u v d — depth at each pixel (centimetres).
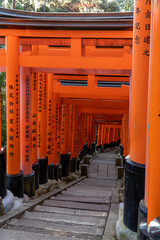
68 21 648
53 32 682
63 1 2642
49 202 800
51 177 1126
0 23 658
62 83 1241
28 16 834
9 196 654
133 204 446
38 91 977
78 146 2069
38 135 984
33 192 827
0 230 489
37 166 888
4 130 1323
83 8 2780
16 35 693
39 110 982
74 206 773
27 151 804
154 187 273
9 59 706
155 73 258
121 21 633
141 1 419
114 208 677
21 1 2577
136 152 442
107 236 488
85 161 2267
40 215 623
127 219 459
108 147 3906
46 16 845
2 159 616
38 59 706
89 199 885
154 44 258
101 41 698
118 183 1458
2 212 587
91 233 519
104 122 3009
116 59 680
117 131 4319
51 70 769
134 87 439
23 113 790
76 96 1212
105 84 1206
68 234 515
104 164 2355
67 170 1519
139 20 423
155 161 269
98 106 1555
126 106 1436
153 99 263
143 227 305
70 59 694
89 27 657
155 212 275
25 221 577
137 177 437
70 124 1684
